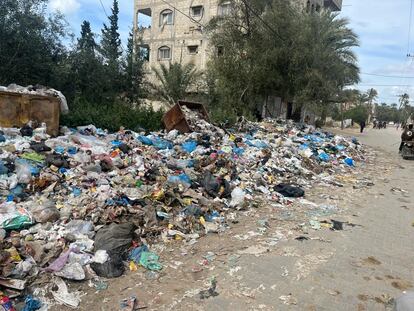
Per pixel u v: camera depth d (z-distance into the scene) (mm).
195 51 32125
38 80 15094
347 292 4582
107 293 4266
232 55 23016
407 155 18172
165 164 8742
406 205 9078
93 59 18125
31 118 9375
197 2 31250
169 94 26359
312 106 24156
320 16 25391
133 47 25406
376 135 38844
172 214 6375
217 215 6930
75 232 5184
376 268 5297
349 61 27469
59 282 4270
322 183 10758
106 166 7727
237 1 23312
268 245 5848
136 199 6359
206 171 8547
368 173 13359
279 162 11469
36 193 6180
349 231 6797
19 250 4574
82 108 12844
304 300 4340
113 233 5121
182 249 5496
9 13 13922
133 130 13172
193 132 12742
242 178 9172
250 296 4352
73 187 6535
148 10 35188
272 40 22594
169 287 4465
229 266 5051
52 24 15641
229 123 17344
